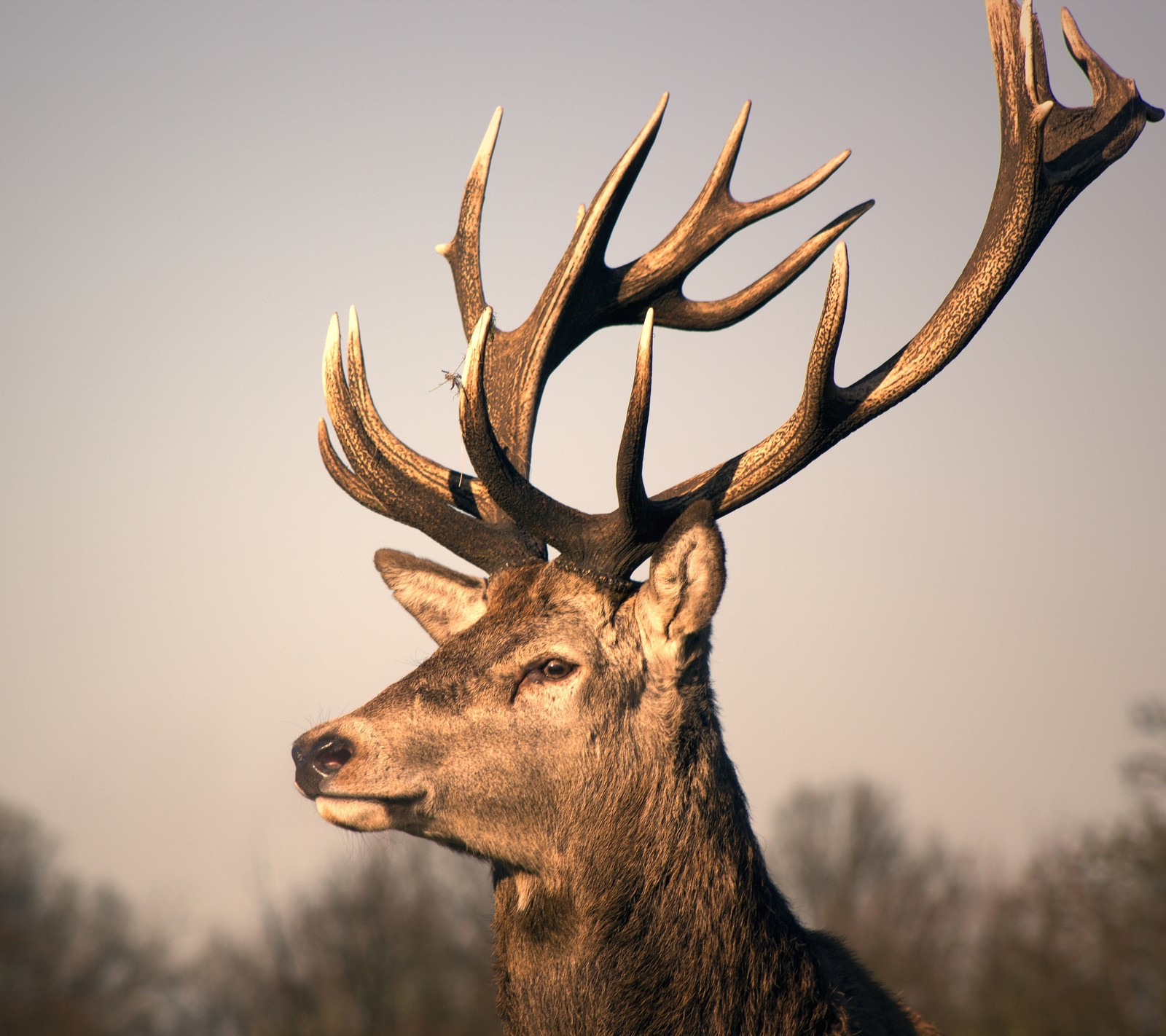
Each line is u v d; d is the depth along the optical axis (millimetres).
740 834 15000
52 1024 71625
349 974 62750
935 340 15484
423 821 14641
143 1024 74438
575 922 14719
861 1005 15117
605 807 14734
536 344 19078
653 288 19859
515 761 14695
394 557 17469
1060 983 54062
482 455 15172
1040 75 14969
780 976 14414
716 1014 14164
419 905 65062
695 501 15406
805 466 15805
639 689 15094
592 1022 14453
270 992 62906
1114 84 15938
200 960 67562
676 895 14523
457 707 14750
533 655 14961
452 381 18266
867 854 96375
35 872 79000
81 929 77188
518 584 15750
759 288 19266
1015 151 15156
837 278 14828
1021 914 58344
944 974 65688
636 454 14852
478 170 20031
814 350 15102
